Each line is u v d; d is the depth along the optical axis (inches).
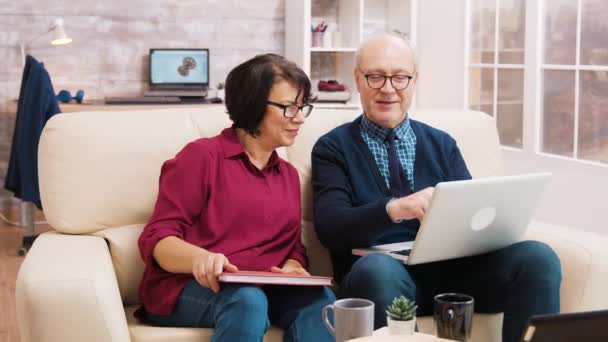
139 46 222.7
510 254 93.2
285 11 229.9
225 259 81.0
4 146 217.2
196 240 89.0
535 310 90.3
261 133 92.1
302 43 217.0
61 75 218.8
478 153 112.8
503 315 96.0
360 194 99.7
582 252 92.7
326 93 222.2
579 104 159.3
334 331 74.5
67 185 93.7
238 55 229.6
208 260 80.8
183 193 88.7
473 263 96.0
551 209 167.6
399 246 95.1
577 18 158.9
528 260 91.0
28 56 178.5
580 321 54.5
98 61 220.7
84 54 219.6
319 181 100.3
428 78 211.2
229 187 90.0
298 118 92.4
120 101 205.0
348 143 102.1
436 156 104.8
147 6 222.2
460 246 89.9
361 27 221.9
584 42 157.5
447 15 200.7
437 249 88.1
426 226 84.4
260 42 230.5
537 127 170.7
